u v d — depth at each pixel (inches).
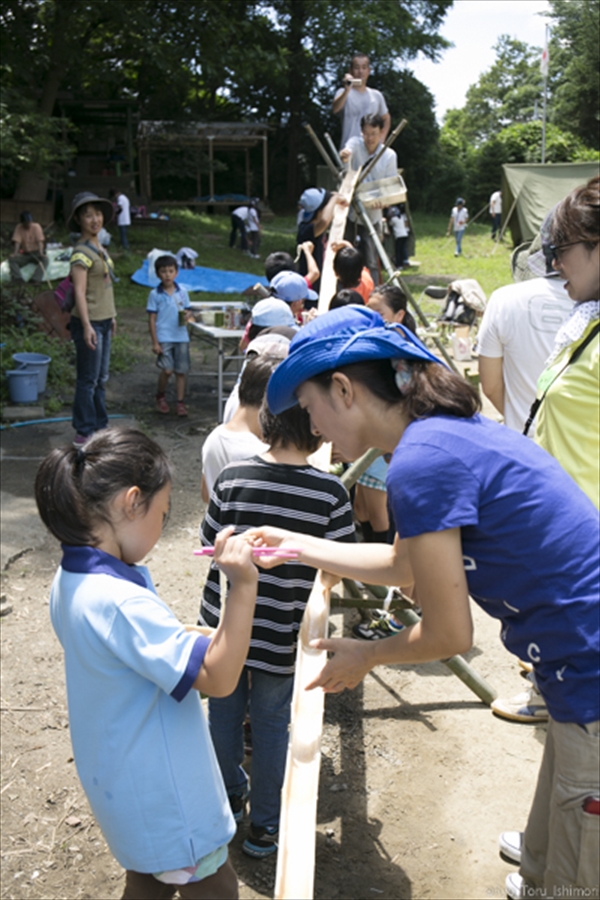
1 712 147.9
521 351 143.8
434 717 146.4
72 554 73.7
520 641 72.0
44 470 73.7
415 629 72.4
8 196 847.1
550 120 1611.7
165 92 1088.8
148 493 74.0
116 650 70.9
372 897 108.6
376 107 319.9
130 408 341.1
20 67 770.2
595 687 69.6
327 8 1194.0
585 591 67.7
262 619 108.8
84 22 808.3
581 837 73.2
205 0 823.7
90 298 280.1
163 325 326.0
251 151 1467.8
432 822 121.9
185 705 76.5
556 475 70.2
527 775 131.3
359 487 179.3
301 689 92.1
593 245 96.6
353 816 122.9
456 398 69.6
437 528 66.2
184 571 203.2
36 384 340.2
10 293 442.3
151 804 74.1
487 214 1626.5
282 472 108.3
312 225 293.7
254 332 188.9
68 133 1051.9
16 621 179.3
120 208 800.9
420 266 867.4
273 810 113.5
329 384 72.0
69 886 112.0
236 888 84.8
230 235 962.1
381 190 276.4
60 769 134.3
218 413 326.3
